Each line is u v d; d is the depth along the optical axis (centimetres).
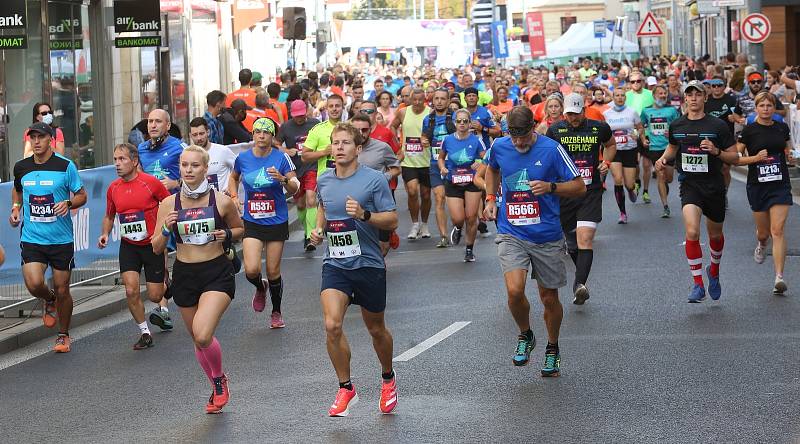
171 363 1323
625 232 2272
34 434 1041
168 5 3344
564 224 1598
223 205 1133
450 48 9362
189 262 1126
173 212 1116
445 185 2103
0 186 1561
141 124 1888
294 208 2892
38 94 2686
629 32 7531
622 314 1491
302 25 3828
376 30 9319
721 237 1554
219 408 1088
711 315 1466
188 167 1119
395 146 2188
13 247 1582
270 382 1201
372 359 1287
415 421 1030
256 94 2755
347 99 4156
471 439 970
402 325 1472
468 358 1273
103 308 1666
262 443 978
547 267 1174
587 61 5888
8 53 2530
